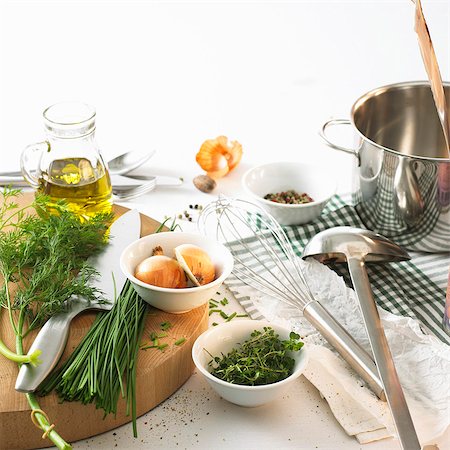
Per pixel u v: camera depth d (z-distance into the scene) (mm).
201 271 1231
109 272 1300
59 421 1077
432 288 1424
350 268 1363
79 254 1343
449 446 1094
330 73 2373
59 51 2539
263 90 2234
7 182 1619
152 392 1144
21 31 2697
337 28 2738
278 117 2057
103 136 1931
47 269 1229
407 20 2781
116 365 1098
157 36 2678
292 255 1478
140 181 1685
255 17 2844
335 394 1158
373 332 1211
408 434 1040
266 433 1123
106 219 1407
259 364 1141
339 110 2111
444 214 1431
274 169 1661
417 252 1528
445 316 1317
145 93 2209
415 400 1151
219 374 1147
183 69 2398
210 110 2092
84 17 2828
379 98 1605
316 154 1872
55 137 1368
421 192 1415
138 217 1437
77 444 1095
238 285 1414
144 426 1128
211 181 1700
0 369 1111
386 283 1424
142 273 1211
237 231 1474
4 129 1975
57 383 1089
